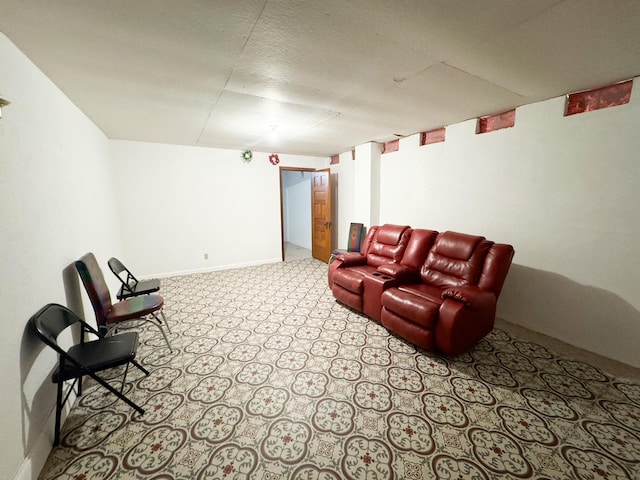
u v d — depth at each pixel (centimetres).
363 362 211
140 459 133
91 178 267
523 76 192
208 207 461
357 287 283
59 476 124
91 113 258
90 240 248
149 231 419
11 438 111
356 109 261
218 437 145
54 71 172
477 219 301
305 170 555
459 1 117
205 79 193
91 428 151
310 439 143
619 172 203
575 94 223
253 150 486
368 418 157
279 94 222
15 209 129
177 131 341
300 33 140
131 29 133
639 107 191
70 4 113
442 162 333
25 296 131
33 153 152
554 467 127
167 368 205
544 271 250
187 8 119
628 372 196
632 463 128
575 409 162
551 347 231
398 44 151
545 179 243
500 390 179
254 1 115
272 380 191
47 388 144
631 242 200
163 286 392
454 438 143
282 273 462
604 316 216
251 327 269
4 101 115
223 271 474
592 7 120
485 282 233
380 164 434
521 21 131
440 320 206
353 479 122
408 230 320
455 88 213
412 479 122
